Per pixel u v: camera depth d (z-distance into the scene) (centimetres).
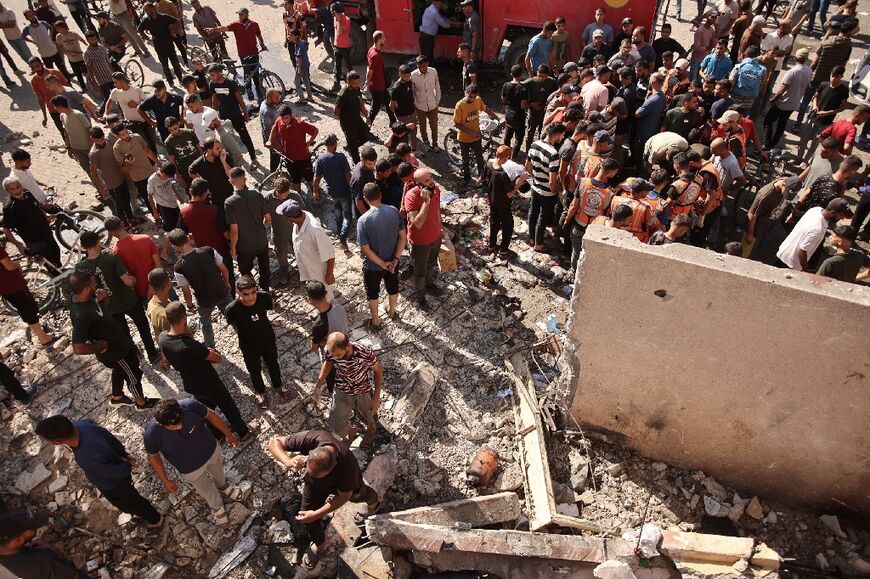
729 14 1215
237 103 966
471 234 863
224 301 645
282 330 713
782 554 512
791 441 502
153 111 932
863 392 448
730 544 475
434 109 1017
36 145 1080
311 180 920
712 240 864
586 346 528
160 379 660
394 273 672
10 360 685
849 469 495
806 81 954
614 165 664
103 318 550
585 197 686
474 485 548
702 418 527
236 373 661
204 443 473
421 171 628
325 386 641
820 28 1465
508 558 477
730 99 884
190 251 607
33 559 414
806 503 537
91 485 555
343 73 1266
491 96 1244
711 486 555
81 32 1452
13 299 656
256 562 496
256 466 566
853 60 1318
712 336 474
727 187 755
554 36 1064
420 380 628
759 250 825
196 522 527
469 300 750
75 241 842
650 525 485
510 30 1185
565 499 542
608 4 1093
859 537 521
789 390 474
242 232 674
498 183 742
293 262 819
